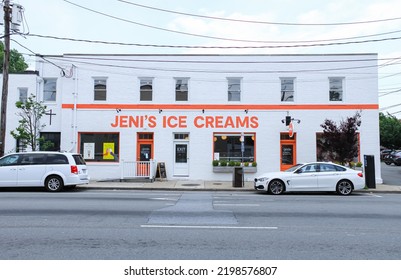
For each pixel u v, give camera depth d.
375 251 5.74
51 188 14.29
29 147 19.88
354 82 19.41
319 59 19.59
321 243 6.22
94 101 19.86
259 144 19.52
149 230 7.07
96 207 10.00
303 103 19.50
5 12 15.81
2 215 8.64
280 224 7.83
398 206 10.85
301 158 19.27
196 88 19.83
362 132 19.23
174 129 19.70
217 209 9.84
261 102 19.66
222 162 19.25
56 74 20.22
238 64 19.83
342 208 10.31
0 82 19.95
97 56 19.95
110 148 19.80
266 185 14.48
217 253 5.55
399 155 36.09
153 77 19.97
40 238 6.37
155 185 16.97
